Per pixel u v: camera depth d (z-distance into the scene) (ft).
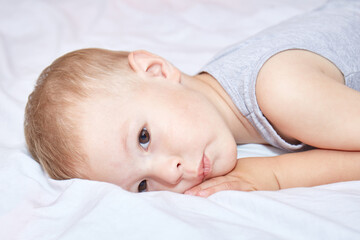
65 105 3.39
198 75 4.28
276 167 3.48
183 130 3.35
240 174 3.50
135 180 3.36
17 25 6.46
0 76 5.25
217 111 3.64
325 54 3.80
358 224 2.37
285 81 3.41
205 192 3.21
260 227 2.50
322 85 3.35
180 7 6.89
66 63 3.79
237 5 6.70
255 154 3.97
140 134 3.32
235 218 2.59
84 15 6.83
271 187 3.42
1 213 3.06
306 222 2.40
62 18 6.59
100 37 6.12
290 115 3.39
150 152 3.32
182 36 6.07
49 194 3.21
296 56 3.64
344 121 3.26
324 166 3.38
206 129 3.42
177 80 3.73
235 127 3.98
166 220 2.51
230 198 2.78
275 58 3.62
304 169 3.41
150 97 3.47
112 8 7.00
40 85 3.73
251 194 2.74
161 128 3.34
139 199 2.69
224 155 3.47
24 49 5.98
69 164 3.33
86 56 3.84
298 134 3.47
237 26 6.16
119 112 3.32
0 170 3.41
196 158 3.34
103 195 2.77
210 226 2.45
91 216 2.64
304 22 4.36
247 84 3.66
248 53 3.95
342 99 3.28
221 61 4.14
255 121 3.75
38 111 3.53
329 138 3.36
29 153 3.79
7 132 4.22
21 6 6.80
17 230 2.89
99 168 3.26
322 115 3.30
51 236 2.75
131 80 3.55
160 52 5.59
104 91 3.43
